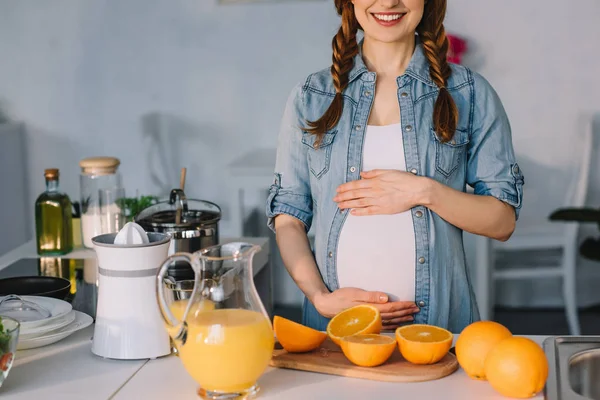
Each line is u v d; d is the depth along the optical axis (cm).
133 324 140
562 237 386
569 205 412
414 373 128
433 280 176
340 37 186
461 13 424
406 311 171
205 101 442
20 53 445
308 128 183
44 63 445
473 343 126
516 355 118
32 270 211
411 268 176
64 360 142
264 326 122
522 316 427
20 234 450
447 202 172
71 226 233
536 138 432
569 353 135
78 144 450
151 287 141
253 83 439
